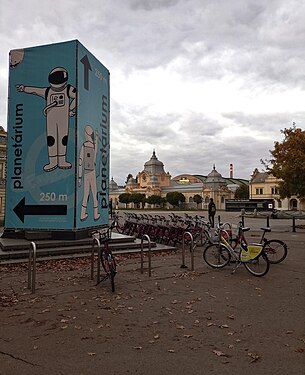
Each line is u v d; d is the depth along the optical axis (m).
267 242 10.04
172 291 6.83
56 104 11.95
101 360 3.86
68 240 11.39
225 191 95.88
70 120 11.82
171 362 3.82
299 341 4.39
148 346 4.24
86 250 10.84
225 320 5.19
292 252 12.13
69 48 11.93
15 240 11.58
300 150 23.22
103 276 8.00
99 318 5.24
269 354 4.02
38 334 4.61
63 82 11.92
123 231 17.09
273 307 5.83
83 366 3.72
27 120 12.16
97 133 13.21
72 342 4.36
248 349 4.16
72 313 5.46
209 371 3.61
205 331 4.74
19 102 12.27
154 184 104.75
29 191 11.98
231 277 8.09
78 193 11.76
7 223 12.08
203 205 93.94
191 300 6.22
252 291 6.86
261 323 5.06
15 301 6.07
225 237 9.59
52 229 11.70
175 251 12.09
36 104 12.12
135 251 11.60
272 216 39.06
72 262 9.69
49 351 4.09
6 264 9.28
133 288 7.03
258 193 83.12
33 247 6.70
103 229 13.89
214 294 6.62
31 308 5.70
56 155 11.84
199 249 12.52
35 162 11.99
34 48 12.26
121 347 4.21
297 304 6.00
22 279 7.71
